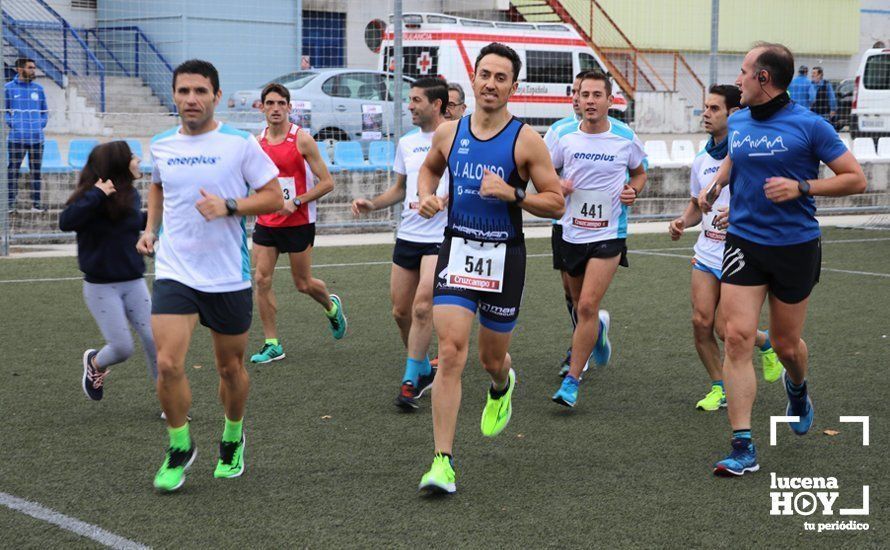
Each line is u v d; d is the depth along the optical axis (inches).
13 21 855.7
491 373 198.8
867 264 481.4
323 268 458.9
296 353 301.7
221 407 242.2
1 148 479.2
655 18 1159.6
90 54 876.6
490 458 206.1
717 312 245.9
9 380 264.2
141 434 219.8
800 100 847.7
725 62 1206.3
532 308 372.2
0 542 160.1
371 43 984.9
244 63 900.6
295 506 177.6
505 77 185.5
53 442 213.6
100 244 221.3
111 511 174.6
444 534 164.7
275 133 292.0
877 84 861.8
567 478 193.5
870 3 1320.1
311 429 225.6
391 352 303.7
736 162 197.2
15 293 386.6
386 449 211.5
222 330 184.7
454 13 1027.3
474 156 187.8
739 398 195.8
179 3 876.0
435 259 248.4
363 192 599.8
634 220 657.6
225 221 182.5
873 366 284.0
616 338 322.0
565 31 858.8
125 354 228.7
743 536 164.6
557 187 188.2
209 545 159.8
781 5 1242.6
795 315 199.3
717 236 238.4
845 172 187.3
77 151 550.9
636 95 1064.2
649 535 164.6
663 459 205.5
